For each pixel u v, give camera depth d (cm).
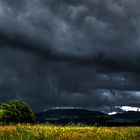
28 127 2397
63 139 2209
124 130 2606
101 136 2361
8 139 2042
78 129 2503
